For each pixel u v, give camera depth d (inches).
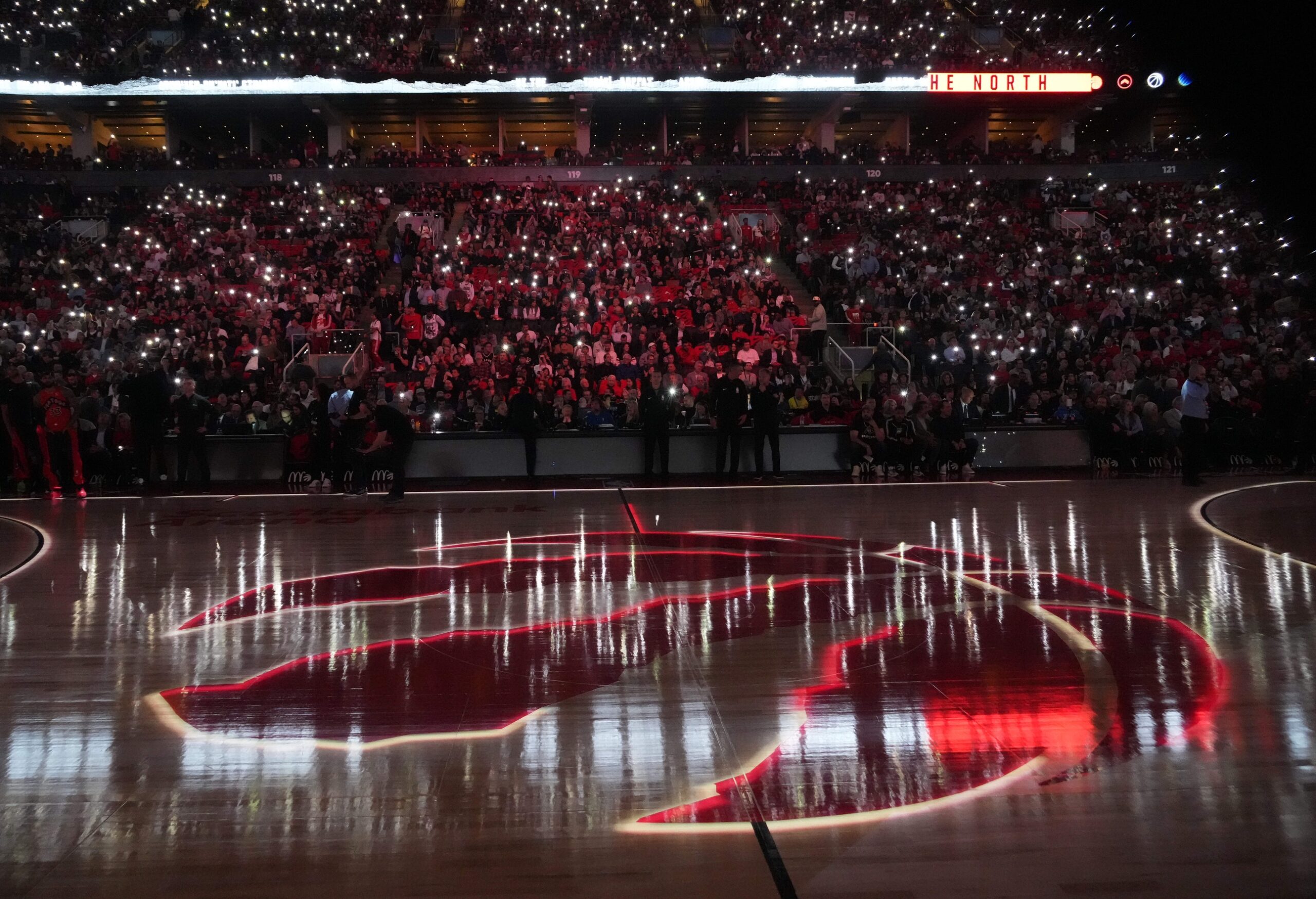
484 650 244.8
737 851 140.7
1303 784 161.9
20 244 1067.3
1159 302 949.8
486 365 762.8
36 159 1275.8
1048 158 1368.1
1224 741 181.0
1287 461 693.9
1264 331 900.6
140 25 1428.4
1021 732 186.1
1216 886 130.4
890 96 1395.2
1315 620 266.8
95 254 1058.7
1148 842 142.6
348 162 1317.7
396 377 786.8
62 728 192.5
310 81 1315.2
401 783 165.2
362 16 1464.1
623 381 753.0
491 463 700.7
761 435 668.7
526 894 129.5
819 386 756.0
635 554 376.8
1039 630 258.8
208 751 180.2
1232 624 263.1
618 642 251.3
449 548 392.8
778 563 354.3
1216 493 546.3
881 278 984.3
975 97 1406.3
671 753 177.5
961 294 933.2
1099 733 185.0
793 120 1515.7
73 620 278.8
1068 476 657.0
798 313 897.5
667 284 953.5
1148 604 286.0
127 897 129.6
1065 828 146.9
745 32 1528.1
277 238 1136.2
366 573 343.0
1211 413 705.0
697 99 1401.3
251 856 140.7
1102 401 694.5
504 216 1082.7
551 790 161.9
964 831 146.3
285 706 204.5
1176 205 1270.9
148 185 1293.1
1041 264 1041.5
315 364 829.2
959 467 676.7
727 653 240.7
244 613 285.4
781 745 180.5
